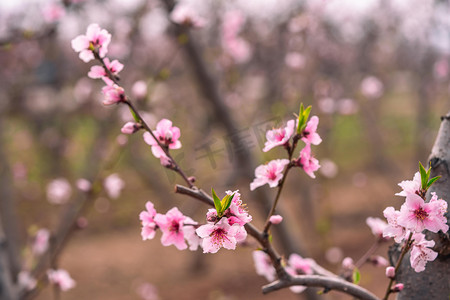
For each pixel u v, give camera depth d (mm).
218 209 955
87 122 14906
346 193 10359
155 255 8625
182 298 6832
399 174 11078
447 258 1198
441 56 8258
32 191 11570
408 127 15250
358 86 9914
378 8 8742
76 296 7027
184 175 1261
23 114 11531
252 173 3311
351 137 14711
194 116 8242
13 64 8547
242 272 7438
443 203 979
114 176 3408
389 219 1034
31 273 2672
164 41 8367
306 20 5652
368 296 1203
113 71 1293
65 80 10023
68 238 2846
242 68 7180
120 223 10305
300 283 1209
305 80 6426
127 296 7027
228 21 5254
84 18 5434
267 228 1178
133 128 1259
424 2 7270
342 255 6910
